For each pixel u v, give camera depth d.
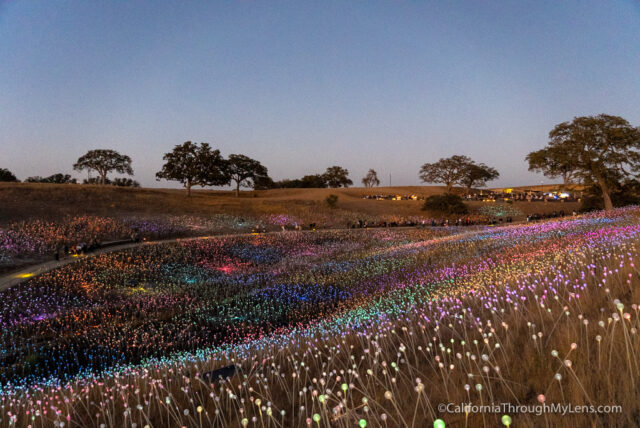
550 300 6.03
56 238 39.06
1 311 20.08
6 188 57.62
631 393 2.69
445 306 8.07
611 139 50.06
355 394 4.19
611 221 24.67
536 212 73.50
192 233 51.16
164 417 4.66
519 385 3.37
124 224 49.09
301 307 20.67
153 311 21.41
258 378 5.45
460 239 32.59
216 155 80.25
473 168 109.50
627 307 4.60
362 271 26.66
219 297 24.42
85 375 12.62
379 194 125.00
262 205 73.12
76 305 22.11
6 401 6.87
